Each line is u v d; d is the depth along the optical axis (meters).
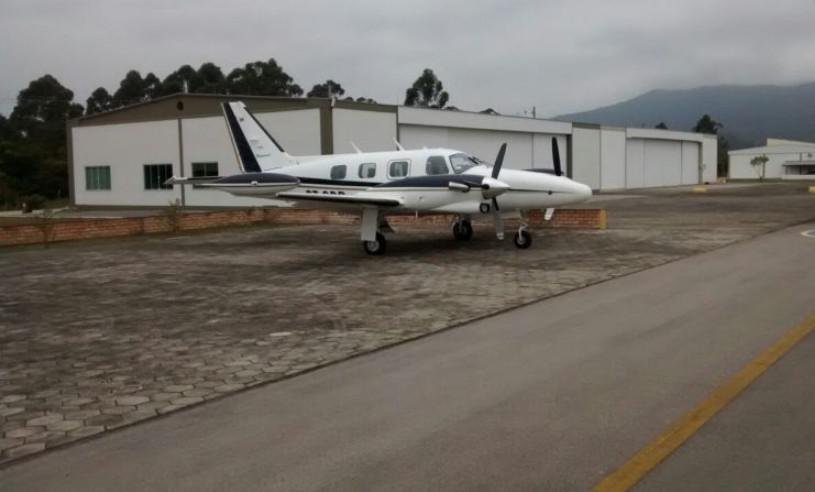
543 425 4.86
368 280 12.10
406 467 4.25
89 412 5.51
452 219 23.17
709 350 6.68
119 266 14.78
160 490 4.06
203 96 34.75
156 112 36.59
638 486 3.88
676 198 40.38
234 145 20.25
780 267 12.03
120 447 4.75
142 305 10.17
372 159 16.92
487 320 8.56
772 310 8.44
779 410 4.99
